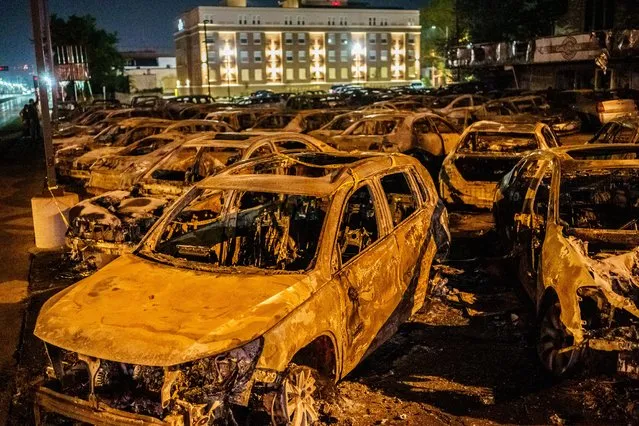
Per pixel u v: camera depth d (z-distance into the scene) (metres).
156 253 4.89
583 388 4.80
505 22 49.44
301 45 100.19
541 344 5.08
